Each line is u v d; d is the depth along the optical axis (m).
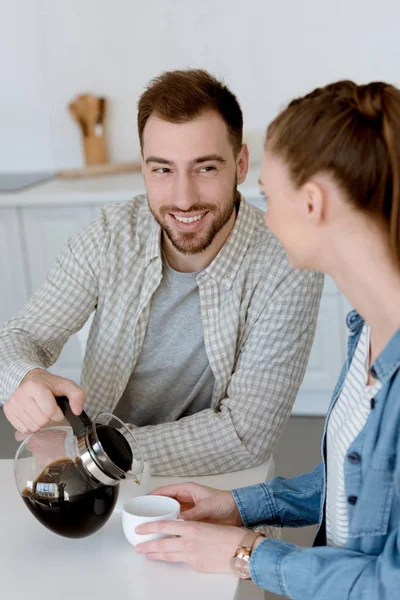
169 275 1.98
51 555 1.39
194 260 1.94
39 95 4.59
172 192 1.82
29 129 4.66
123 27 4.40
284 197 1.23
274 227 1.27
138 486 1.52
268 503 1.54
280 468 3.58
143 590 1.28
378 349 1.26
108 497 1.37
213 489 1.55
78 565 1.35
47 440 1.38
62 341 2.10
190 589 1.28
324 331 3.85
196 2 4.30
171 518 1.40
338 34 4.21
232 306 1.92
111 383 2.05
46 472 1.35
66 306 2.06
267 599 2.31
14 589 1.29
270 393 1.86
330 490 1.35
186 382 2.03
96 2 4.39
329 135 1.16
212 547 1.33
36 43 4.51
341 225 1.19
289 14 4.23
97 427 1.40
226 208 1.86
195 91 1.77
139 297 1.99
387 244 1.17
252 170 4.05
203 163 1.79
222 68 4.37
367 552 1.26
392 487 1.23
